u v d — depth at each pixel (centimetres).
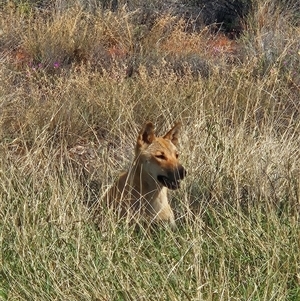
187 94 1525
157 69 1659
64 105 1483
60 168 1137
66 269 866
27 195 1012
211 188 1096
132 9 2156
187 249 883
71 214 998
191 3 2238
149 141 1116
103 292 820
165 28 2055
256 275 860
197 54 1853
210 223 1022
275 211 1024
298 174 1112
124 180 1121
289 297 855
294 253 905
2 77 1602
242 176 1126
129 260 888
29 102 1539
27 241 922
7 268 895
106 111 1489
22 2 2167
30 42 1877
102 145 1356
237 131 1256
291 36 1895
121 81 1583
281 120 1471
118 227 982
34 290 841
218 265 902
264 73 1712
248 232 945
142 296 802
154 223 1062
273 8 2111
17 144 1365
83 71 1642
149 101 1516
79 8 2088
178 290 822
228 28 2181
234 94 1471
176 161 1101
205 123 1289
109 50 1939
